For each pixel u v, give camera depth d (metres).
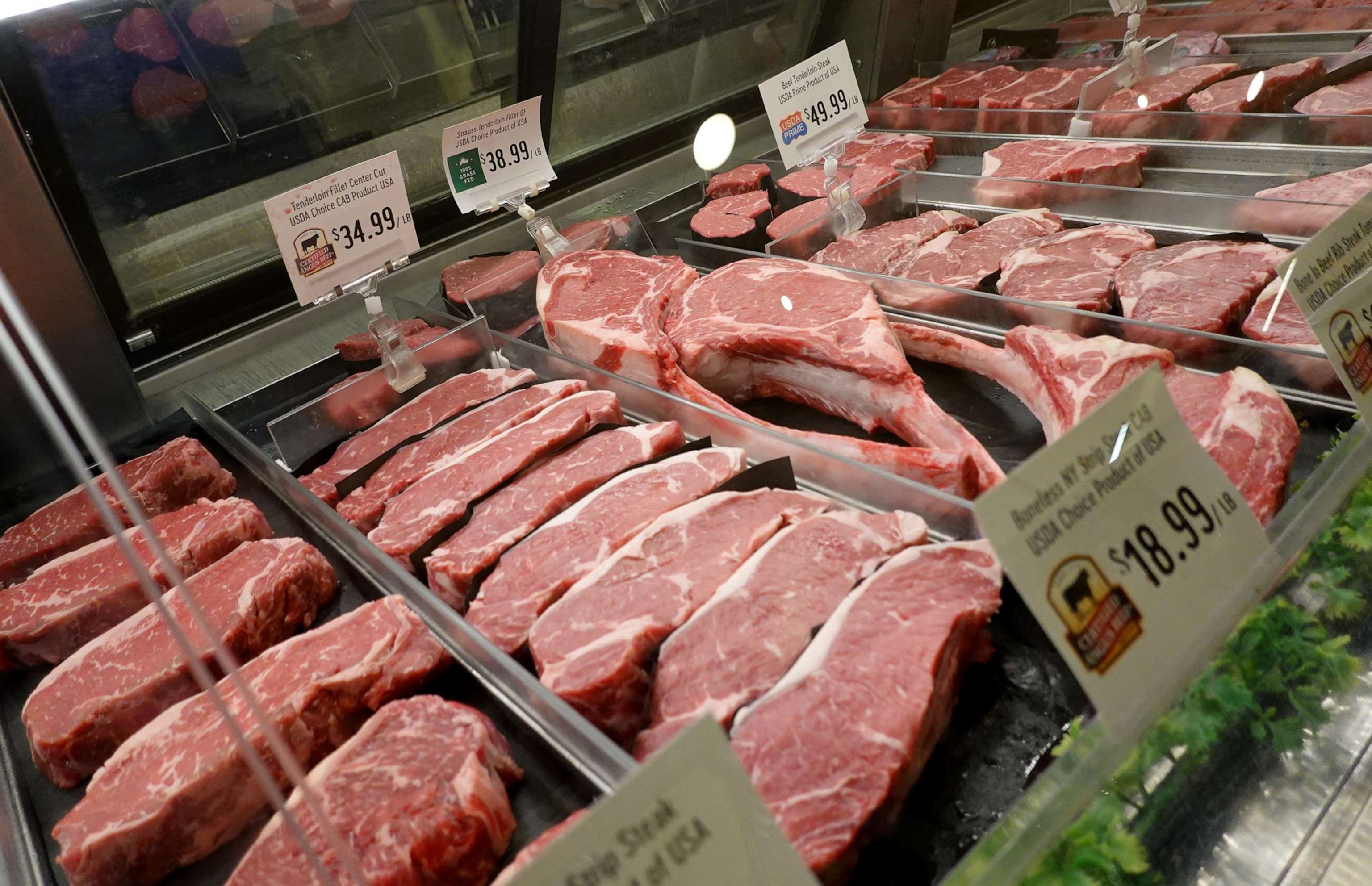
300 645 0.44
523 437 0.56
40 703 0.44
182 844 0.38
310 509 0.55
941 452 0.50
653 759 0.23
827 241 0.79
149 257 0.66
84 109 0.58
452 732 0.38
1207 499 0.35
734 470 0.51
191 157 0.65
